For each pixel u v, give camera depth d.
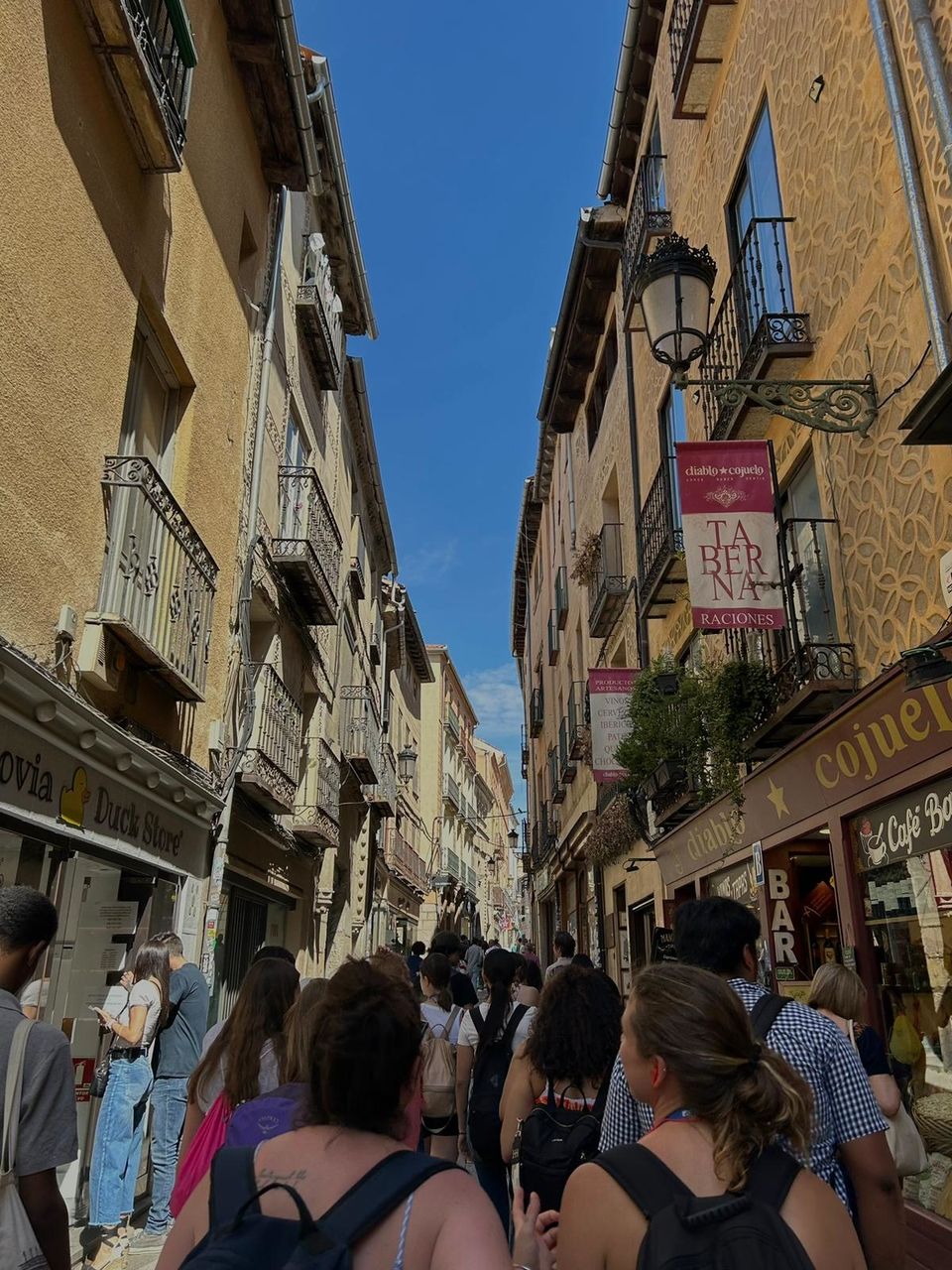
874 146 6.43
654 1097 1.97
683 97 10.65
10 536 5.32
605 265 17.39
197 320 8.72
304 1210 1.49
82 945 6.81
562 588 23.98
